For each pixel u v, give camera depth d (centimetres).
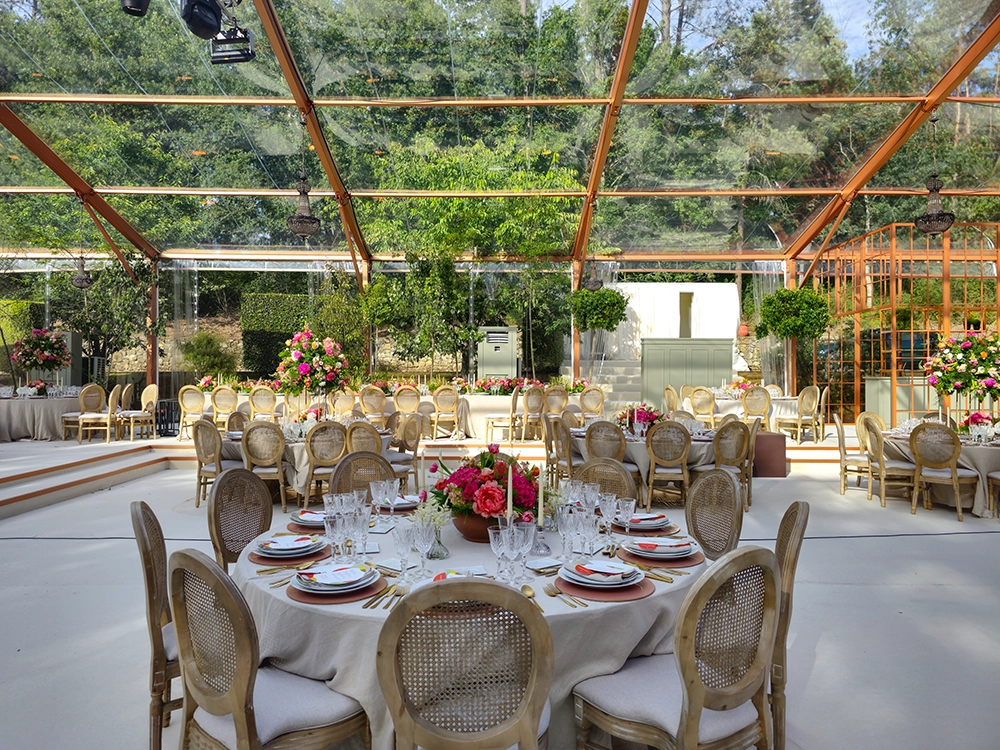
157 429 1180
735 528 293
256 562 243
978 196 1052
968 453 632
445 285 1280
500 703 162
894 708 269
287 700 194
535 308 1370
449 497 267
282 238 1212
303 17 685
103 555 491
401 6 668
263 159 961
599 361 1422
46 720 257
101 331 1274
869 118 852
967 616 371
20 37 714
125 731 249
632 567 228
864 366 1333
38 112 835
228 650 176
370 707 191
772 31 707
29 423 1073
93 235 1180
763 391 1048
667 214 1120
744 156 938
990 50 727
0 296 1284
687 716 173
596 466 356
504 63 757
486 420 1108
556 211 1120
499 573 219
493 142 924
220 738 183
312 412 722
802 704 272
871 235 1145
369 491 362
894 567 466
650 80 783
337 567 226
